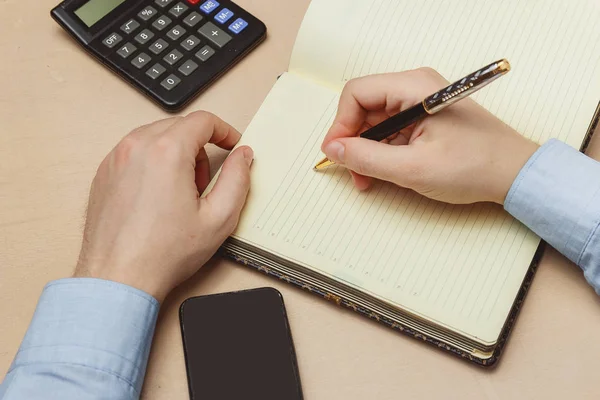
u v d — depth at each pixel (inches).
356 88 23.6
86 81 27.2
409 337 21.8
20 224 24.2
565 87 24.5
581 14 25.7
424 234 22.7
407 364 21.4
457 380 21.0
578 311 21.9
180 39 27.2
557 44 25.2
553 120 24.1
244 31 27.5
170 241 21.5
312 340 21.8
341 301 22.2
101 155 25.6
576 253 21.6
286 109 25.4
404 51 25.6
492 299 21.5
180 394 21.0
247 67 27.5
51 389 19.6
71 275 23.0
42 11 28.8
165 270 21.5
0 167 25.4
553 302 22.0
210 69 26.7
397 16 26.1
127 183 22.3
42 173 25.2
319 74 26.2
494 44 25.4
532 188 21.6
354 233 22.8
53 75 27.3
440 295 21.6
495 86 24.7
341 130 23.9
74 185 25.0
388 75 23.5
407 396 20.8
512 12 25.9
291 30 28.4
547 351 21.3
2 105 26.7
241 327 21.6
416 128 22.6
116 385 20.0
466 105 22.4
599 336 21.5
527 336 21.6
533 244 22.4
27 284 23.0
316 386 21.0
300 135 24.8
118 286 20.8
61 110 26.6
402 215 23.1
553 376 21.0
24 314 22.5
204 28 27.4
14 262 23.4
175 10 27.7
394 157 21.8
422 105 21.4
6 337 22.1
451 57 25.4
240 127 26.2
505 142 22.0
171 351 21.6
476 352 21.2
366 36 25.9
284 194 23.6
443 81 23.3
